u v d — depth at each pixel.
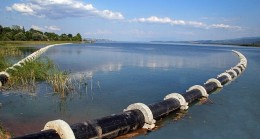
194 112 13.39
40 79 20.69
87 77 23.20
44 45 84.88
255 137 10.24
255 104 15.02
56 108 13.48
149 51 74.19
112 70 28.56
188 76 25.89
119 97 16.14
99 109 13.47
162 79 23.50
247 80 23.44
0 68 21.69
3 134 9.34
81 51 63.59
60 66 30.77
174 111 13.50
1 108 13.20
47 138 8.03
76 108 13.54
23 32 114.38
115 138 10.05
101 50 72.38
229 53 68.25
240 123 11.77
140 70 29.30
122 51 70.50
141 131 10.81
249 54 63.88
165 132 10.73
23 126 10.77
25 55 41.97
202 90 16.39
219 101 15.62
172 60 43.53
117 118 10.13
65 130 8.25
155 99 15.99
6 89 17.31
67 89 17.19
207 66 35.50
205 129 11.05
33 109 13.20
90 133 9.00
